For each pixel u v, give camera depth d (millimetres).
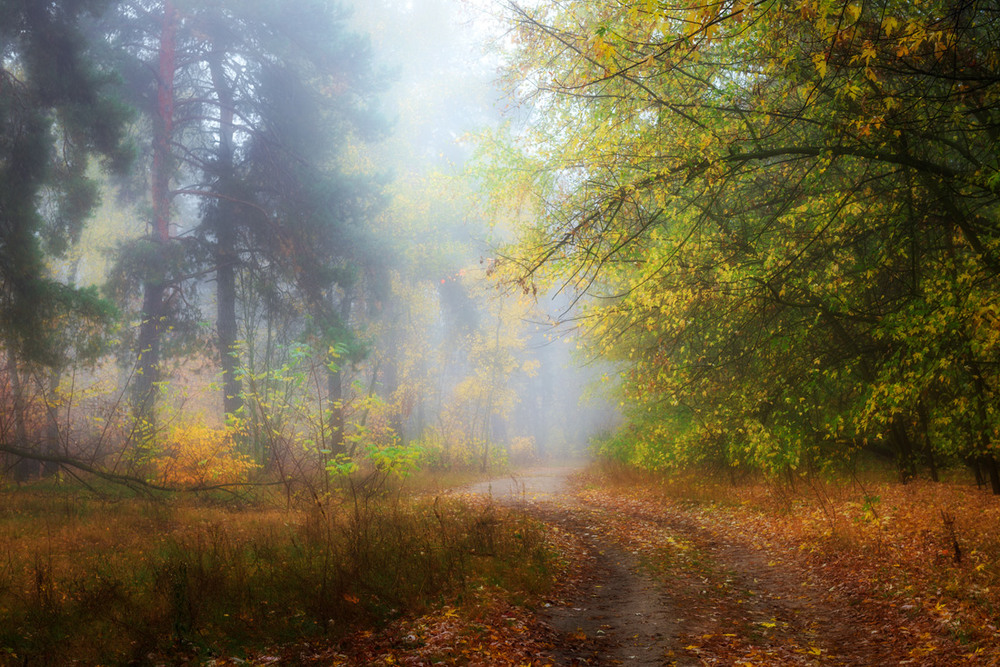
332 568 8047
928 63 8719
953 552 8445
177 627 6078
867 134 8438
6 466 18859
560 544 11766
